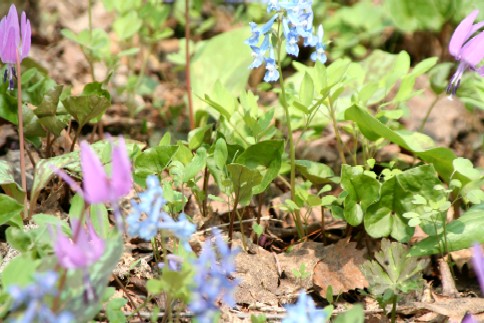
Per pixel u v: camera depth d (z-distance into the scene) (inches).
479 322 163.9
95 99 193.8
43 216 147.3
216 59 273.1
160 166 177.2
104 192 97.8
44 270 110.3
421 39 323.3
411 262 158.1
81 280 105.8
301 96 190.7
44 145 228.8
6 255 173.2
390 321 167.3
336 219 206.2
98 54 264.5
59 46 334.3
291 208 193.0
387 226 182.2
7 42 179.9
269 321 166.9
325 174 202.8
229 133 211.2
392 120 242.4
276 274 184.7
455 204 203.6
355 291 183.8
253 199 226.2
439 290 184.5
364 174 179.3
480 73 188.1
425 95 296.7
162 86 314.0
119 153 96.8
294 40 173.5
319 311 123.1
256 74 304.7
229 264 122.1
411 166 241.0
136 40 333.1
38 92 213.0
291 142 189.9
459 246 173.9
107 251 114.3
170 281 117.9
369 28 327.9
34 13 348.8
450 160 193.0
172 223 120.3
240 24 356.8
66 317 98.3
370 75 258.8
